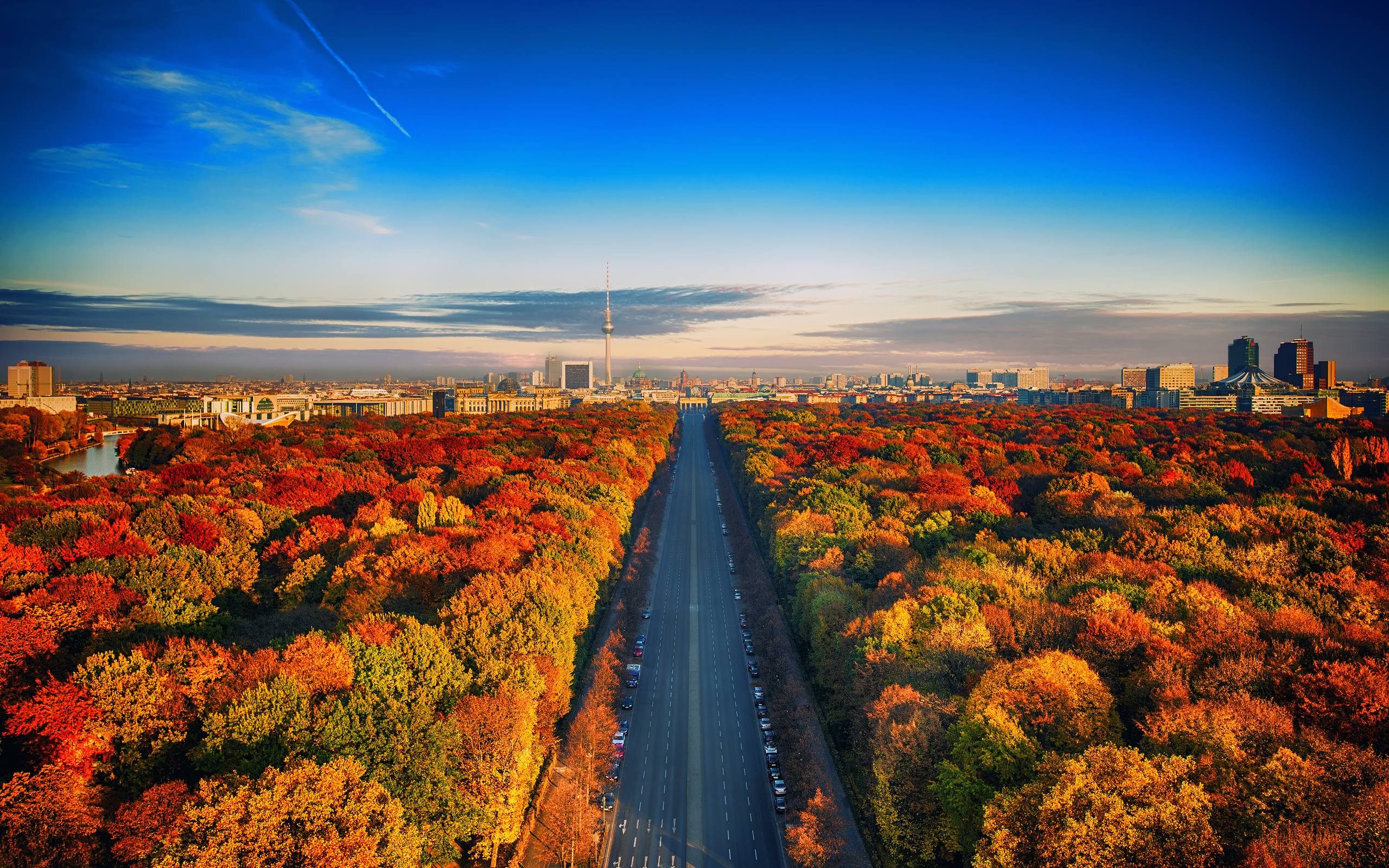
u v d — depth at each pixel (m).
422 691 148.00
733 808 166.00
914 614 181.88
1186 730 127.38
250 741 128.75
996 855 112.44
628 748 188.88
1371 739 126.00
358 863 108.62
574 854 144.38
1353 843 103.88
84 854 112.12
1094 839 107.62
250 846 106.50
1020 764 129.50
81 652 160.12
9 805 112.81
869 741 153.75
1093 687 141.75
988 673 149.62
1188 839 106.06
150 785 129.50
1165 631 164.75
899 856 136.38
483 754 140.88
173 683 142.12
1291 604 183.12
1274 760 115.56
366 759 131.62
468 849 148.00
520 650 172.25
